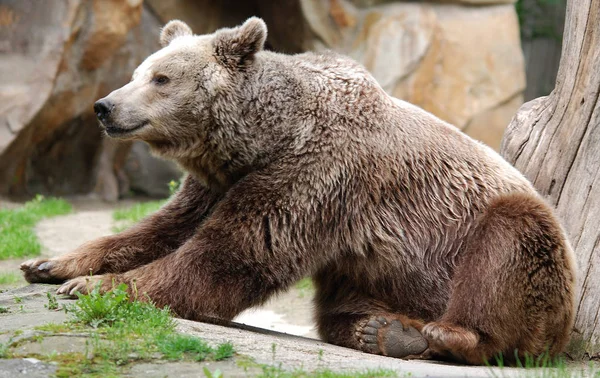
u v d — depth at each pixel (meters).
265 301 10.63
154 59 11.37
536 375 8.64
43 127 28.56
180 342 8.23
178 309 10.21
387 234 10.98
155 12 30.72
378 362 8.98
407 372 8.27
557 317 10.41
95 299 9.05
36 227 22.66
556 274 10.26
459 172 11.36
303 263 10.68
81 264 11.34
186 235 11.76
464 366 10.04
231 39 11.23
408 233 11.05
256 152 10.98
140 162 34.06
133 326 8.71
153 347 8.24
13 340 8.23
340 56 11.60
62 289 10.49
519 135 13.40
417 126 11.41
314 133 10.84
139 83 11.26
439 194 11.23
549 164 12.68
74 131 29.95
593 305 11.65
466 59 29.86
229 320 10.65
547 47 39.19
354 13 30.22
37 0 28.20
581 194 12.03
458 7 30.31
